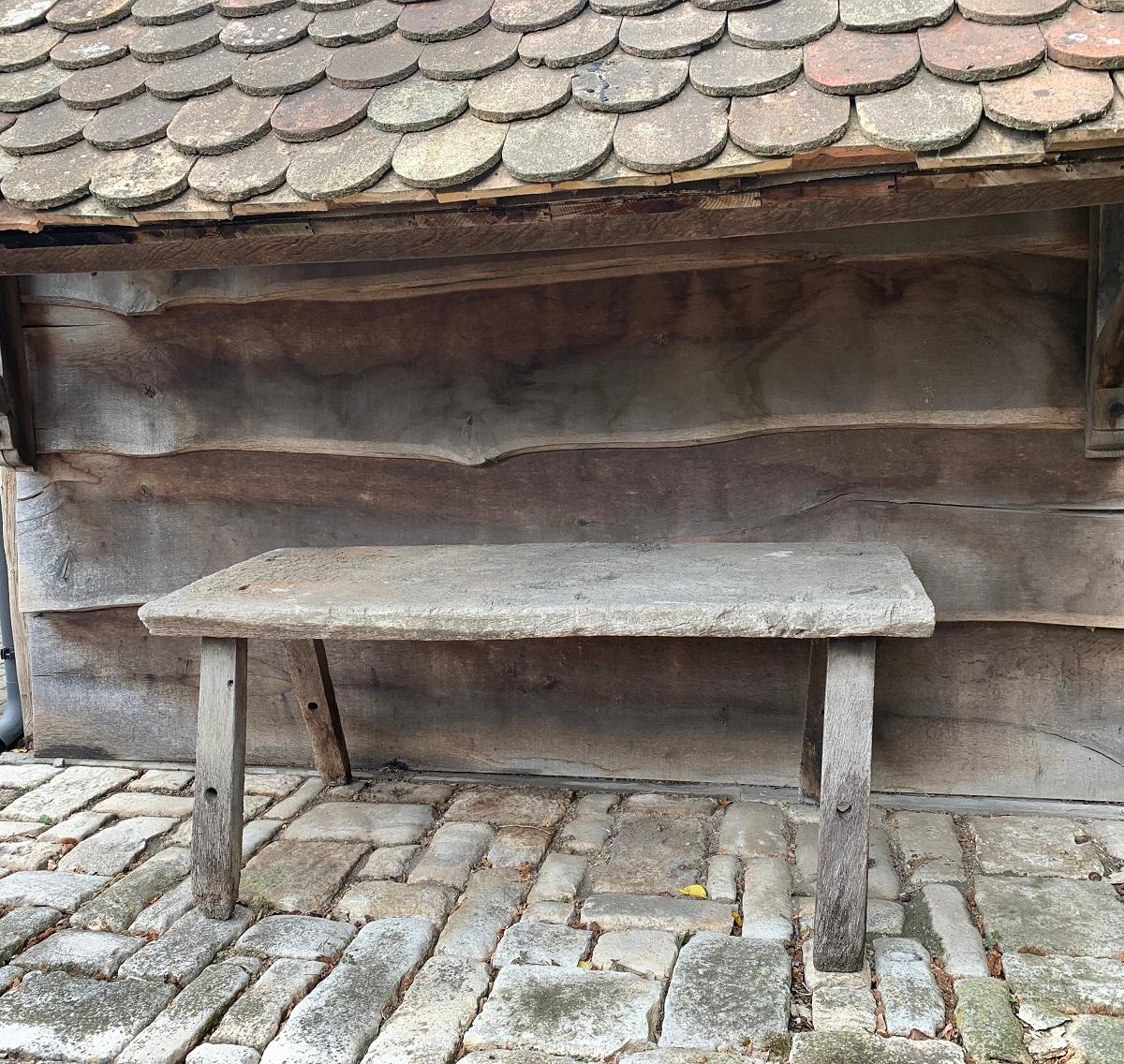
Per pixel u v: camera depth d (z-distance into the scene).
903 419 2.75
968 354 2.69
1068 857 2.61
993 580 2.81
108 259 2.38
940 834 2.75
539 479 3.05
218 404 3.19
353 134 2.04
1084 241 2.55
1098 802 2.89
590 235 2.16
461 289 2.95
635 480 2.99
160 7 2.44
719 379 2.85
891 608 2.09
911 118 1.75
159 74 2.28
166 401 3.22
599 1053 1.93
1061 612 2.78
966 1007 2.02
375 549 2.94
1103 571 2.74
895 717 2.96
